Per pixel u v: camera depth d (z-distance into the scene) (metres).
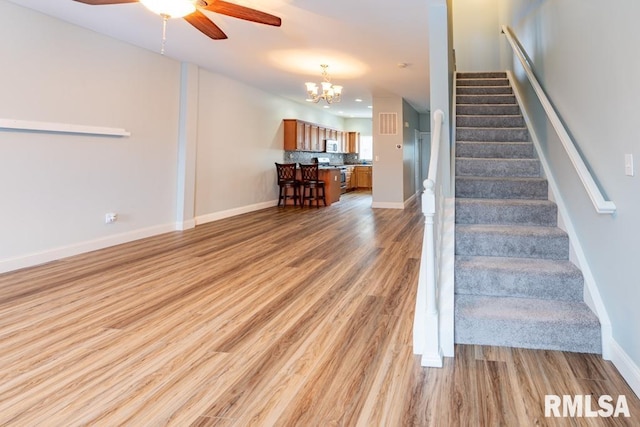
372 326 2.34
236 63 5.28
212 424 1.45
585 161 2.19
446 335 2.01
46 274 3.29
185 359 1.93
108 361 1.90
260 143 7.61
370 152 13.39
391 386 1.71
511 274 2.29
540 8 3.31
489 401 1.59
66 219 3.83
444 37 2.96
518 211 2.81
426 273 1.92
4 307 2.56
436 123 2.42
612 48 1.81
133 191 4.63
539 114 3.41
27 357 1.93
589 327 1.95
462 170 3.50
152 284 3.09
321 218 6.60
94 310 2.54
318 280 3.23
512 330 2.04
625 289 1.72
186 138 5.36
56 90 3.64
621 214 1.75
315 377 1.78
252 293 2.90
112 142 4.30
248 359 1.94
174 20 3.64
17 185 3.38
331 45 4.35
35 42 3.45
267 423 1.46
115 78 4.27
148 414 1.50
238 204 6.96
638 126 1.56
